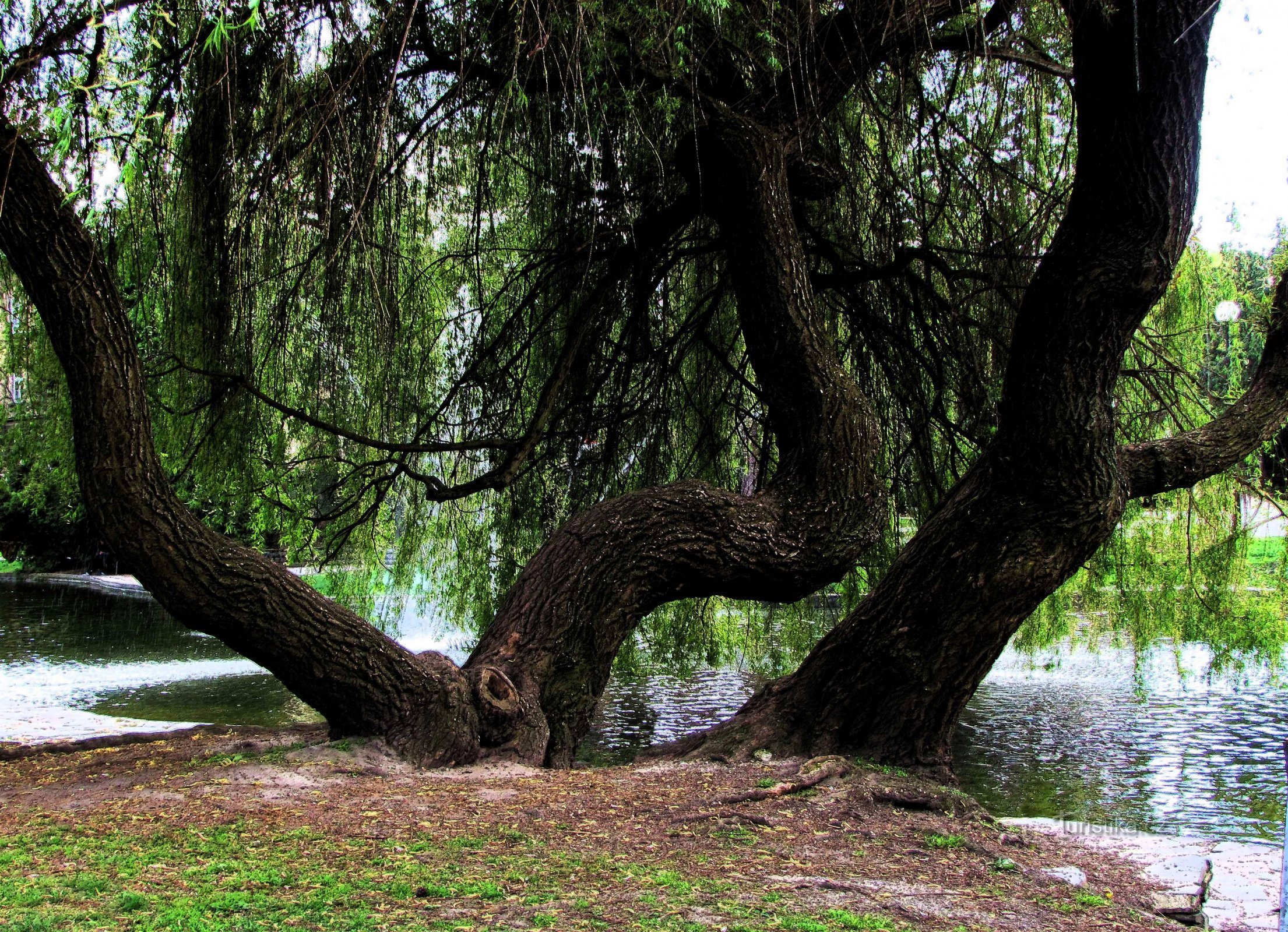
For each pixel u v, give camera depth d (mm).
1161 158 5453
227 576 5434
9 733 8734
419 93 7516
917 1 6371
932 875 3961
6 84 4621
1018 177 7922
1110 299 5633
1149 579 9336
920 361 8430
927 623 6043
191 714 10422
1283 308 7215
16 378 8133
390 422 8508
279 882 3465
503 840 4109
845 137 8125
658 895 3414
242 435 7863
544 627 6293
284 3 6180
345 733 5816
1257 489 8992
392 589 9508
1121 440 8680
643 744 9609
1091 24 5438
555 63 6059
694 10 6195
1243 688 12352
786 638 10180
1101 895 4004
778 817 4656
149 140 4453
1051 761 8984
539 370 8867
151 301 7414
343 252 6543
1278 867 4953
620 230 7684
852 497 6617
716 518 6445
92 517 5320
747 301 6844
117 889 3348
